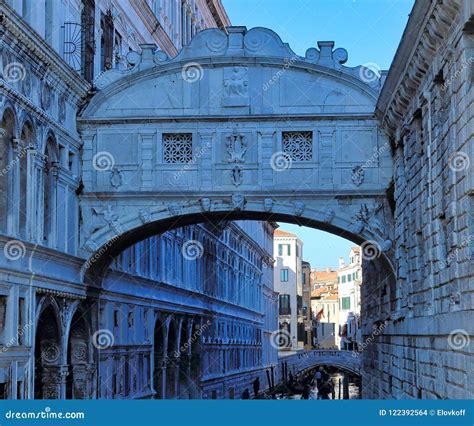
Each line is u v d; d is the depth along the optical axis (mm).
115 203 35281
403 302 33219
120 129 35344
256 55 35219
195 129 35156
